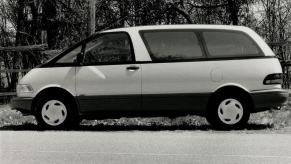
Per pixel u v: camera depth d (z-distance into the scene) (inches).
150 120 549.3
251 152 345.1
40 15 1023.0
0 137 420.2
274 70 456.4
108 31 469.7
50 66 469.4
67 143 386.3
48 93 466.9
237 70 455.2
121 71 459.8
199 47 459.5
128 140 399.2
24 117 591.5
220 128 455.8
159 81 457.1
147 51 460.8
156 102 457.7
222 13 1044.5
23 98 469.1
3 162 316.8
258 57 457.7
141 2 989.2
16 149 362.0
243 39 460.1
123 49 463.8
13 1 1021.2
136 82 458.0
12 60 922.1
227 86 454.9
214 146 369.1
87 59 466.6
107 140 399.9
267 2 1030.4
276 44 662.5
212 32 461.4
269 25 1034.1
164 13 1010.7
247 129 463.2
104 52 465.7
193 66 456.4
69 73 464.8
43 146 373.7
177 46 460.1
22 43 1018.1
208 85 455.8
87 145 376.2
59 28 1021.8
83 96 462.0
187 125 506.9
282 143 382.0
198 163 309.9
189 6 1039.0
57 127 464.8
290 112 600.1
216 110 455.5
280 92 455.5
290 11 1027.9
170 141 393.1
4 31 1024.9
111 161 317.4
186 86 456.4
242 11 1022.4
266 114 588.4
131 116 465.7
